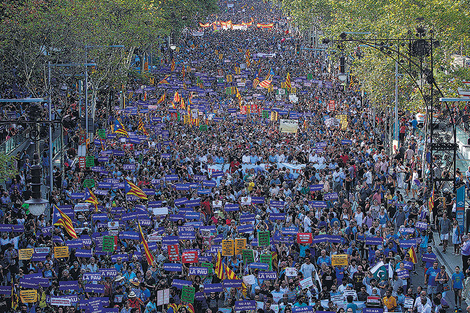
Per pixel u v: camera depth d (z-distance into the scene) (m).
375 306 24.61
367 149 52.44
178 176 41.19
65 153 52.00
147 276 26.86
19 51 51.81
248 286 26.23
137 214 32.31
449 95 53.59
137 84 94.69
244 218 31.91
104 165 47.94
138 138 52.72
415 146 53.22
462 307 28.20
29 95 61.69
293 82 89.50
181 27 131.75
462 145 53.53
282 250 29.61
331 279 27.58
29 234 32.44
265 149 47.50
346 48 79.69
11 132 54.69
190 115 63.41
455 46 57.16
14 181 43.22
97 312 24.66
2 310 26.39
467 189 41.44
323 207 34.22
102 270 26.95
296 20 138.75
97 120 70.06
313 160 47.34
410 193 46.97
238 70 105.94
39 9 51.62
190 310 25.03
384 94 60.22
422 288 28.94
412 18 56.84
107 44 61.81
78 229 32.12
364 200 38.84
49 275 28.52
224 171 46.09
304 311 24.20
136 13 70.31
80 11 53.97
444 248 35.34
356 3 83.44
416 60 54.44
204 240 31.12
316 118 67.44
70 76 58.28
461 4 60.09
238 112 71.06
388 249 30.19
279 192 37.53
